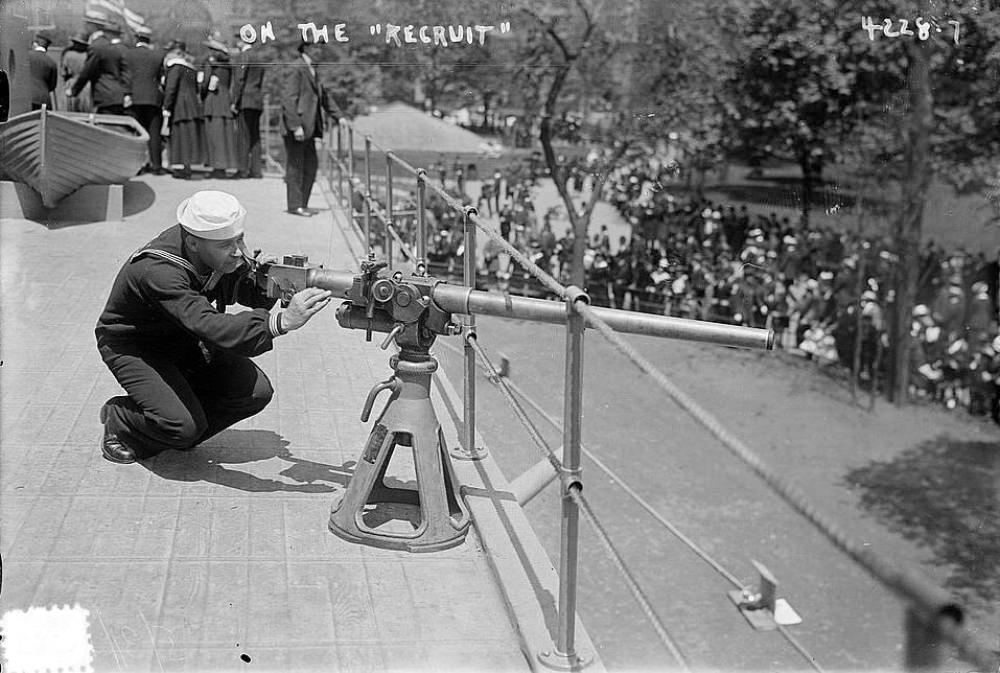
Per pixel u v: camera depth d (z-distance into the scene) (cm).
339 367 621
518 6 2227
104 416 447
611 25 2128
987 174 1428
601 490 1310
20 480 425
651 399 1578
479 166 2597
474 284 475
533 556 375
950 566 1109
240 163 1515
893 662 916
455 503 405
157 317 423
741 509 1258
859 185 1598
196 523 396
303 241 1050
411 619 338
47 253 911
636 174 2103
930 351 1524
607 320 344
